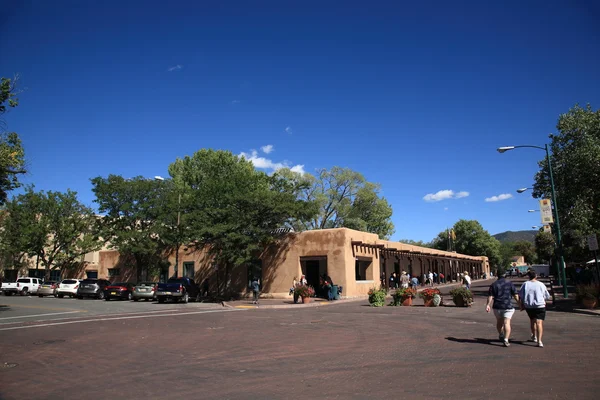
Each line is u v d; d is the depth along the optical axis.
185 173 50.44
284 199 32.28
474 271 82.88
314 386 7.21
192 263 39.84
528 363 8.37
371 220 59.66
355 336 12.78
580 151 25.03
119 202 38.50
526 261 128.38
